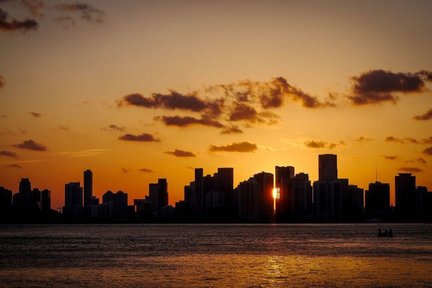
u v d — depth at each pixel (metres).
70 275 142.25
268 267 158.38
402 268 154.88
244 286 124.50
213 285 125.69
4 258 188.50
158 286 124.38
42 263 171.12
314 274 143.12
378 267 157.38
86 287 123.38
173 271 149.50
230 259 182.62
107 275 141.75
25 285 126.69
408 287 123.00
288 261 174.88
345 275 141.12
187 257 190.62
